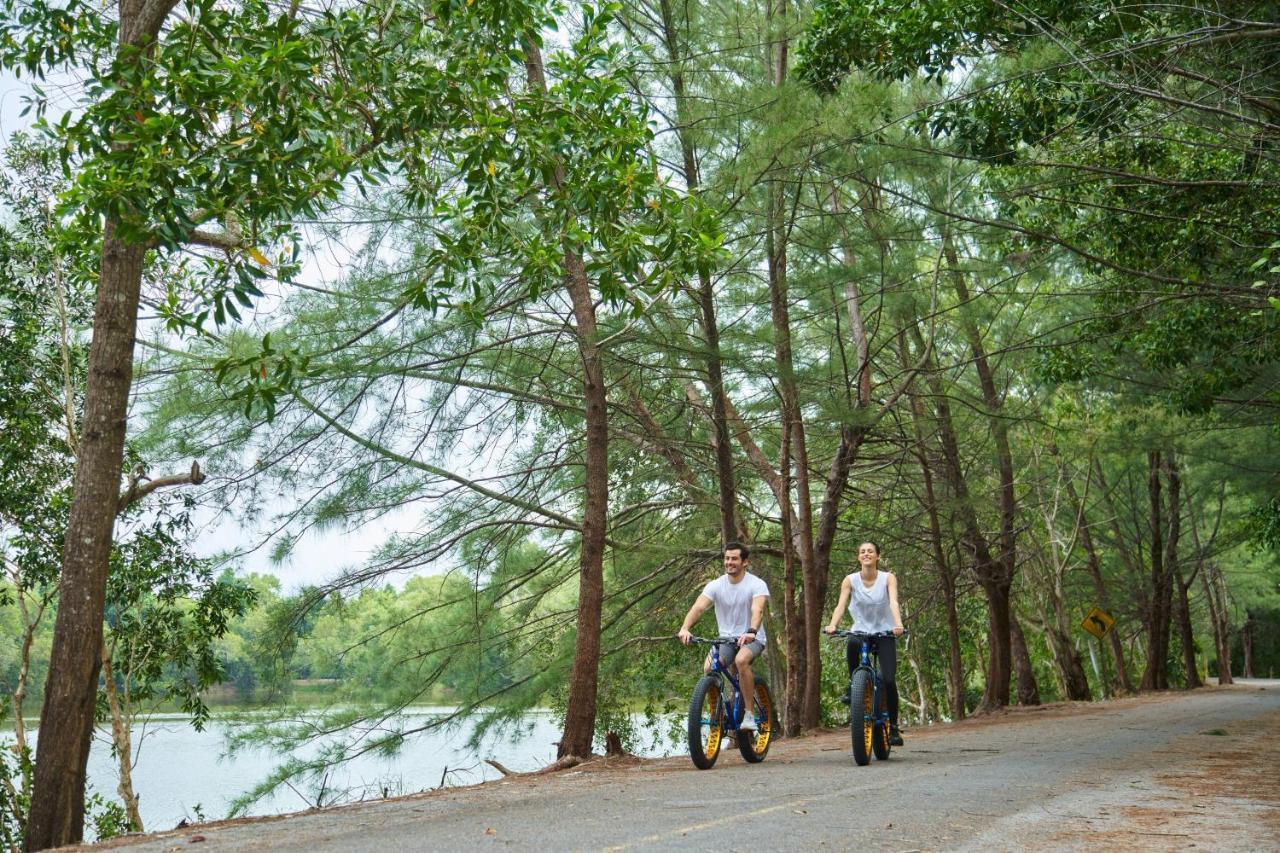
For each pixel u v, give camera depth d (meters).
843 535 25.59
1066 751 11.66
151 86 7.99
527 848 5.13
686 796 7.50
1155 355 16.58
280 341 12.99
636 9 15.66
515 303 13.95
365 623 15.64
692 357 15.47
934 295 17.11
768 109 13.49
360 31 8.84
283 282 9.73
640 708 27.53
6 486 15.99
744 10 15.17
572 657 15.71
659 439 17.94
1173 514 39.19
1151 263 15.40
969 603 40.38
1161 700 30.06
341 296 13.36
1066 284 20.23
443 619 15.94
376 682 15.04
